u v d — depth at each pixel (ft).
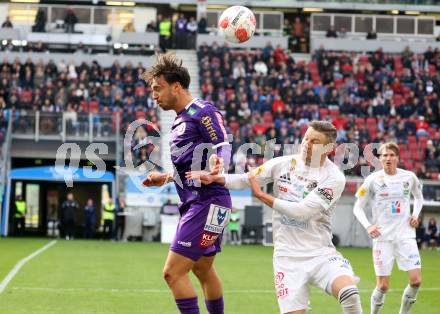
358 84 416.26
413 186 114.52
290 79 409.28
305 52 479.82
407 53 436.35
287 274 75.77
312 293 139.64
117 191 327.88
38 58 419.54
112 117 340.39
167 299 128.77
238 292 142.61
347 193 328.90
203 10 454.40
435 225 323.16
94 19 458.91
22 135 340.18
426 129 378.32
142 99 374.84
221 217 80.07
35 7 456.04
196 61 432.66
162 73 80.69
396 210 113.09
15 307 116.06
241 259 229.04
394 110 392.68
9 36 424.87
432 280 176.86
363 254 273.95
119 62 424.46
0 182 323.78
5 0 461.78
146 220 326.03
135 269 183.83
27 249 246.68
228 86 396.78
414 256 110.73
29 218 377.71
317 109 382.63
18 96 367.86
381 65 433.07
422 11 492.54
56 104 368.89
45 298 127.03
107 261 206.39
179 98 81.30
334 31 467.93
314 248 76.07
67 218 325.83
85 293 135.13
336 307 122.93
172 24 469.57
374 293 112.37
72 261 202.90
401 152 355.97
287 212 74.74
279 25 483.51
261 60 415.03
